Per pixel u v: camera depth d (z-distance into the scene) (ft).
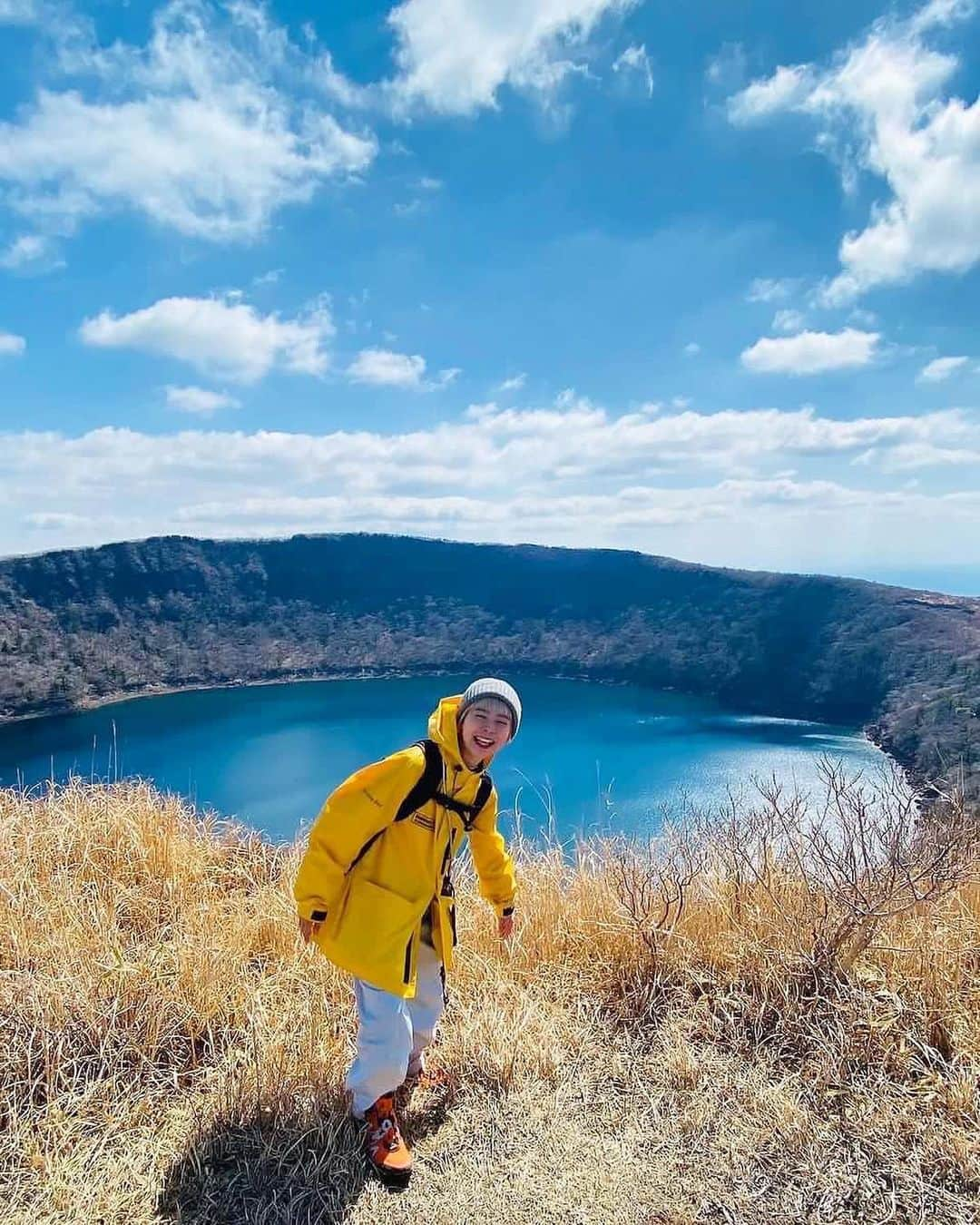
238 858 14.85
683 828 13.56
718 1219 6.60
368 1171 7.18
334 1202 6.80
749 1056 8.87
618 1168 7.19
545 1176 7.11
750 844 12.32
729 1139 7.53
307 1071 8.43
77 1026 8.78
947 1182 6.88
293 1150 7.39
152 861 13.43
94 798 15.34
